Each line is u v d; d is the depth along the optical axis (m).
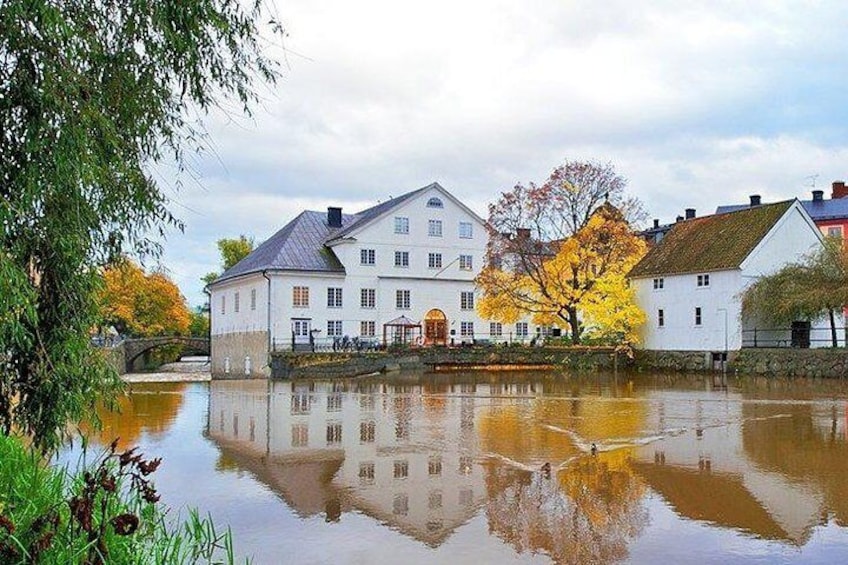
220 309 59.28
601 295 48.66
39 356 8.23
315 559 9.02
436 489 12.54
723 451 16.02
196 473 13.86
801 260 43.38
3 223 6.57
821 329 45.97
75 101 7.24
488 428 19.83
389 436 18.48
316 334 50.84
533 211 48.66
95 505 6.52
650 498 11.88
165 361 73.62
